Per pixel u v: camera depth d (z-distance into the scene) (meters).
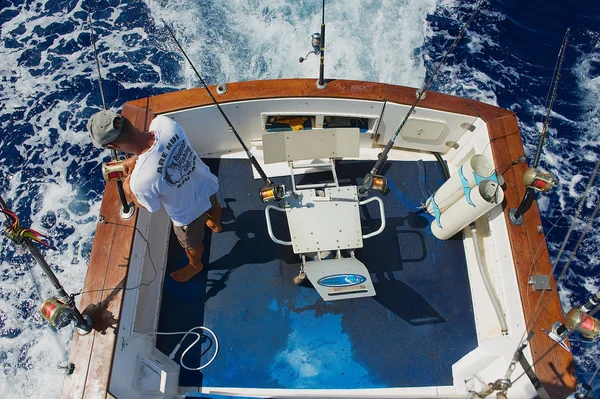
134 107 3.32
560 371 2.71
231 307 3.47
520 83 6.44
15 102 6.22
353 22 6.39
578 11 7.16
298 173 3.88
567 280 5.39
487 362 3.12
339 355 3.33
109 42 6.54
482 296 3.41
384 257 3.64
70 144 5.97
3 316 5.02
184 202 2.47
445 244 3.69
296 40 6.23
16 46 6.63
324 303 3.47
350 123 3.81
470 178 3.02
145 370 3.03
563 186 5.87
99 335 2.71
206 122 3.51
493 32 6.82
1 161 5.87
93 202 5.62
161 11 6.62
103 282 2.86
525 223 3.13
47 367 4.80
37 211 5.56
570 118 6.27
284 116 3.69
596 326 2.31
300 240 3.11
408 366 3.31
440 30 6.68
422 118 3.54
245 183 3.87
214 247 3.65
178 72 6.26
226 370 3.29
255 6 6.48
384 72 6.16
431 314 3.46
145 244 3.24
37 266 5.26
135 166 2.13
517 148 3.33
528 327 2.79
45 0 6.97
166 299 3.48
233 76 6.15
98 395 2.57
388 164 3.94
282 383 3.26
